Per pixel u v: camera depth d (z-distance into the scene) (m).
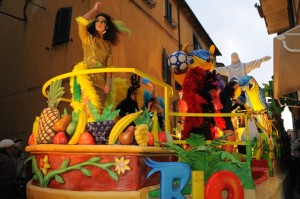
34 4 10.56
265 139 5.05
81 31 3.57
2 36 12.23
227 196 2.56
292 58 4.46
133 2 11.23
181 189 2.38
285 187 6.52
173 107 13.23
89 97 3.25
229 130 4.34
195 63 4.98
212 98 4.14
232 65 6.60
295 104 8.95
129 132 2.39
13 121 10.53
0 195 5.28
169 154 2.86
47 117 2.62
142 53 11.37
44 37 10.38
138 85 4.01
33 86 10.20
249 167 2.92
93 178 2.23
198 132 3.94
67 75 2.85
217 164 2.82
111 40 3.70
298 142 12.75
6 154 5.57
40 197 2.32
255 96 6.23
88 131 2.50
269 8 10.40
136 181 2.20
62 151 2.35
